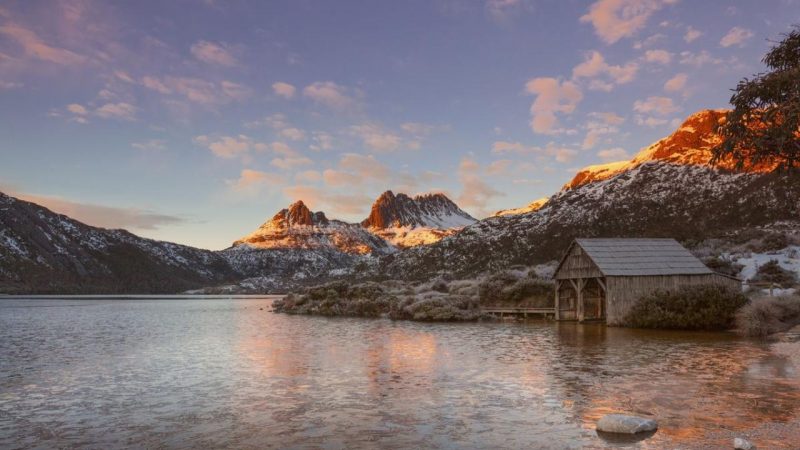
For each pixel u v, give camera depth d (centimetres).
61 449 924
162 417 1127
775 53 1173
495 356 1952
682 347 2122
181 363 1933
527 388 1343
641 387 1313
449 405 1176
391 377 1538
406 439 932
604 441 888
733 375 1454
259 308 7831
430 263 11819
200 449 908
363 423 1042
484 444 891
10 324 4266
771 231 6269
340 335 2944
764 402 1127
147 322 4497
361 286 5653
